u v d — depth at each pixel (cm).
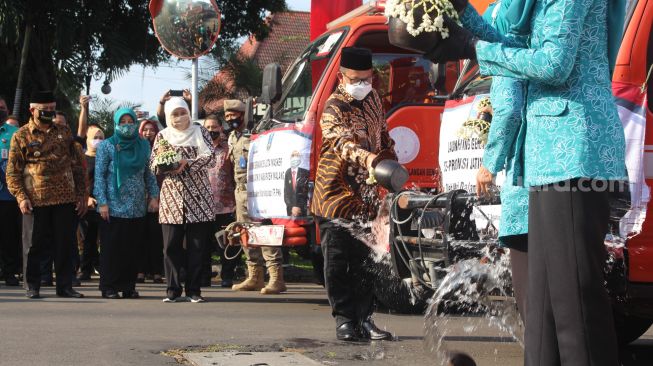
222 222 1206
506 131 401
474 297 585
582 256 357
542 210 367
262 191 959
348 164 643
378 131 658
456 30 380
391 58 931
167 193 940
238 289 1120
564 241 359
